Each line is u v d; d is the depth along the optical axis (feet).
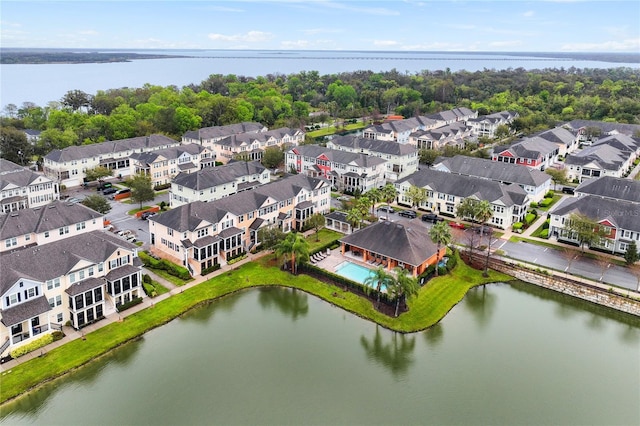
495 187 394.11
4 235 291.79
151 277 297.74
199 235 308.81
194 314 268.41
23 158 516.32
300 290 296.30
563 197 463.42
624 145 562.25
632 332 263.49
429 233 303.48
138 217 393.50
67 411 197.67
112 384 213.25
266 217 356.79
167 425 192.13
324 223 367.86
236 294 289.94
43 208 319.88
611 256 331.36
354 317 270.87
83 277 249.75
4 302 221.25
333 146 572.10
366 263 322.75
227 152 574.97
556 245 350.23
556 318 275.39
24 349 222.69
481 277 312.50
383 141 542.57
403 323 263.29
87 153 488.02
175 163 500.33
